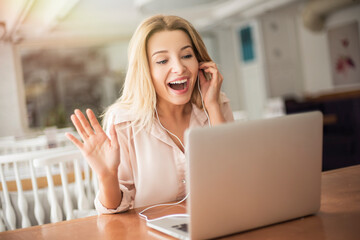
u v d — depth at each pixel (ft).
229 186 2.95
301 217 3.42
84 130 3.93
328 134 21.54
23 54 35.88
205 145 2.82
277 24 34.27
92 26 27.66
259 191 3.10
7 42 27.68
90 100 37.73
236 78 36.32
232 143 2.93
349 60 30.99
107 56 37.09
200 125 5.41
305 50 34.88
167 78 4.87
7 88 27.84
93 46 33.14
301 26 34.86
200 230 2.91
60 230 3.64
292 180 3.25
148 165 4.89
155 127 4.93
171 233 3.15
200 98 5.48
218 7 29.32
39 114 35.68
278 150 3.15
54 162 6.72
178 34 4.87
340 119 20.97
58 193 7.57
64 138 14.10
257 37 33.65
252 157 3.03
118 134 4.91
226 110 5.92
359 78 30.30
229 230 3.02
